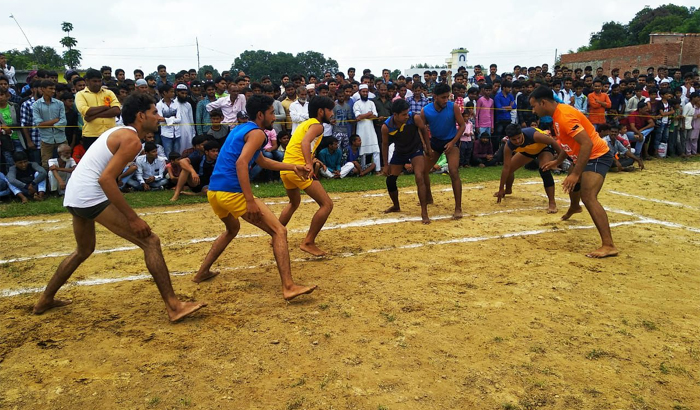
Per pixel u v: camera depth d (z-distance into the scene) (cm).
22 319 404
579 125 532
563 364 329
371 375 316
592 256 545
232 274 504
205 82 1041
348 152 1130
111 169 351
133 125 378
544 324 385
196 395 297
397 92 1178
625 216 732
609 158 555
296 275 496
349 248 587
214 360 336
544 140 715
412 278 484
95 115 426
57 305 427
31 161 917
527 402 290
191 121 1023
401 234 646
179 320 394
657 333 372
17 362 336
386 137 732
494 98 1234
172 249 591
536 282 471
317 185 547
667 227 672
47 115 894
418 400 291
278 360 335
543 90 554
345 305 421
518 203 828
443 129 730
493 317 396
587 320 392
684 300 431
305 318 397
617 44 5216
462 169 1180
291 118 1050
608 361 333
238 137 428
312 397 294
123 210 359
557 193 906
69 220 736
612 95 1334
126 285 477
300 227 686
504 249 577
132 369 326
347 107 1121
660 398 294
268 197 888
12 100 1010
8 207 809
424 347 350
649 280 477
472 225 689
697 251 568
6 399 295
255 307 421
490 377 314
